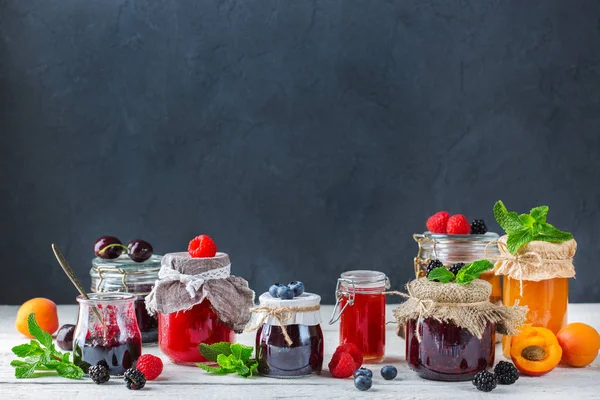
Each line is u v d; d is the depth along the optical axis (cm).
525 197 288
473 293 149
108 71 282
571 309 226
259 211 287
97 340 155
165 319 166
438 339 149
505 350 170
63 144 283
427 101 286
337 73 284
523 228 165
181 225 286
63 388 148
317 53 283
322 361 157
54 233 285
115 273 185
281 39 283
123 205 285
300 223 288
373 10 283
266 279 289
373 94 285
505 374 149
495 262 175
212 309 165
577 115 286
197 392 145
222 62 283
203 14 282
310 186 287
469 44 285
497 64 286
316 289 289
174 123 284
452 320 148
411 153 287
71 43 280
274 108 284
